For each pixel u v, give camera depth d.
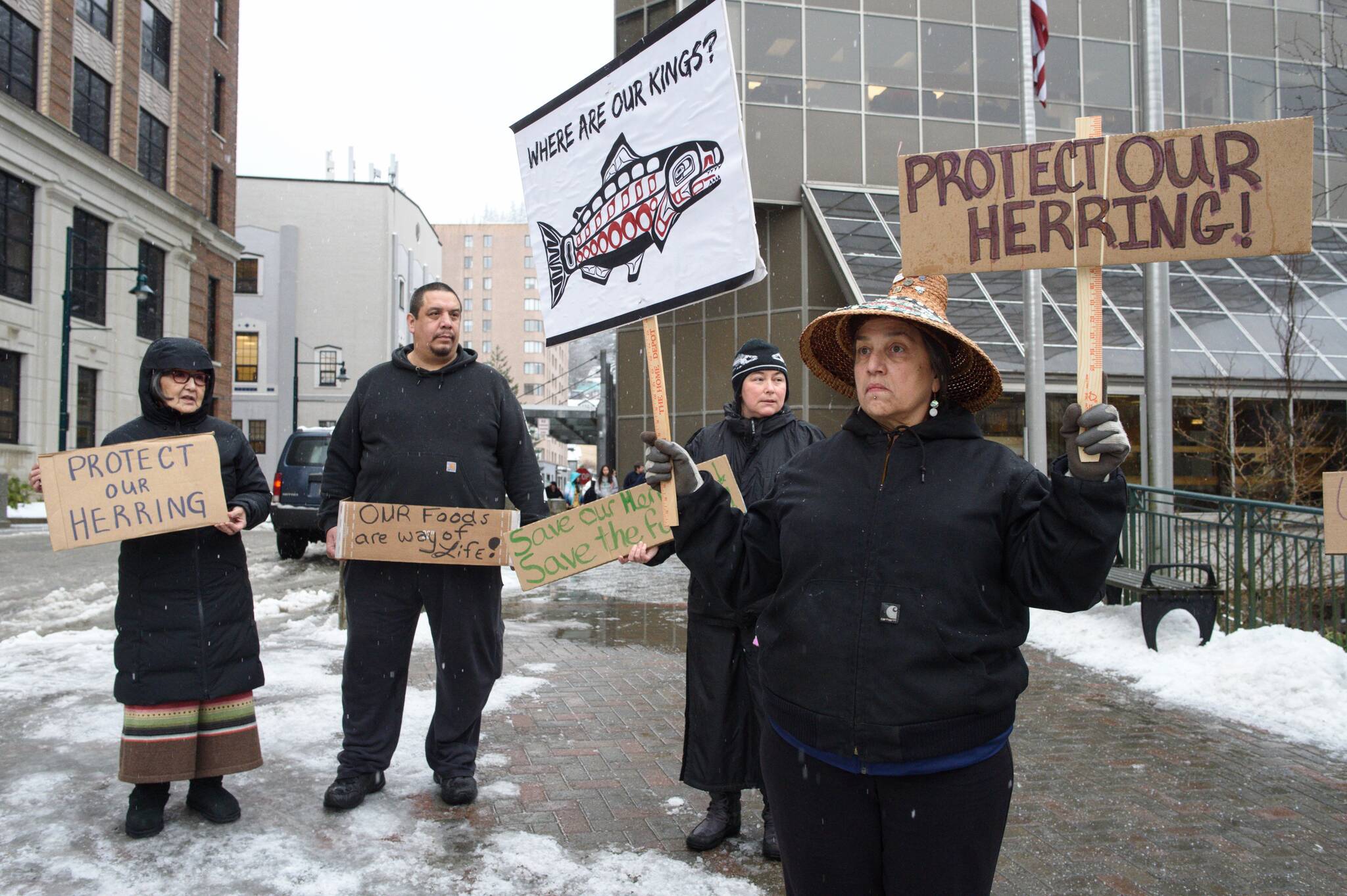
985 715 1.89
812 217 18.92
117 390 28.09
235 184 37.03
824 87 19.62
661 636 7.79
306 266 48.78
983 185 2.08
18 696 5.34
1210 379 14.75
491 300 122.50
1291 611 6.74
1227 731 4.95
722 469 2.95
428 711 5.14
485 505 3.92
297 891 3.00
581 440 51.16
